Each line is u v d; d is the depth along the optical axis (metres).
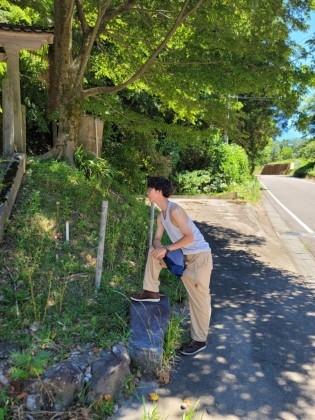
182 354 3.41
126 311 3.56
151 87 8.35
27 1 8.71
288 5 6.14
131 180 11.12
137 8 7.15
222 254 7.00
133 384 2.85
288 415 2.70
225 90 6.84
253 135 24.75
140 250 5.18
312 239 9.02
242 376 3.13
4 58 6.55
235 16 6.46
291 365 3.33
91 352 2.85
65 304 3.45
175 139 8.48
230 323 4.10
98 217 5.45
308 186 24.97
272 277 5.85
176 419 2.61
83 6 7.79
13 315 3.09
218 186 16.97
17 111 6.29
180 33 7.65
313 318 4.34
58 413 2.47
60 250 4.36
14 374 2.44
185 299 4.50
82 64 6.96
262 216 12.08
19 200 4.95
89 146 7.82
